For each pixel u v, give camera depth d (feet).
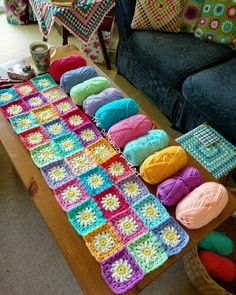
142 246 2.85
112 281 2.61
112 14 7.47
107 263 2.72
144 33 5.81
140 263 2.73
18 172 3.37
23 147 3.60
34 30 8.19
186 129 5.81
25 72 4.34
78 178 3.31
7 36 7.86
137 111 3.93
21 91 4.19
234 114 4.45
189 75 5.13
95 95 3.96
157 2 5.52
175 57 5.28
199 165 3.57
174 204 3.15
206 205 2.94
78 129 3.79
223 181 4.35
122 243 2.86
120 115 3.75
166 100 5.88
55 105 4.05
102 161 3.48
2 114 3.92
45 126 3.82
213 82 4.82
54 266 4.09
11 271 4.02
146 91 6.38
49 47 4.43
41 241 4.31
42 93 4.19
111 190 3.24
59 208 3.08
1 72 4.43
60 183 3.27
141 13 5.65
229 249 3.85
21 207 4.64
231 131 4.63
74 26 5.92
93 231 2.90
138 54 5.78
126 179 3.33
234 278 3.83
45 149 3.57
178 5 5.59
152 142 3.46
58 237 2.88
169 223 3.01
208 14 5.50
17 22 8.25
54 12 5.59
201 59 5.31
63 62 4.33
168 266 2.75
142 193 3.23
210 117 4.89
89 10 5.84
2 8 8.71
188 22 5.77
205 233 2.99
